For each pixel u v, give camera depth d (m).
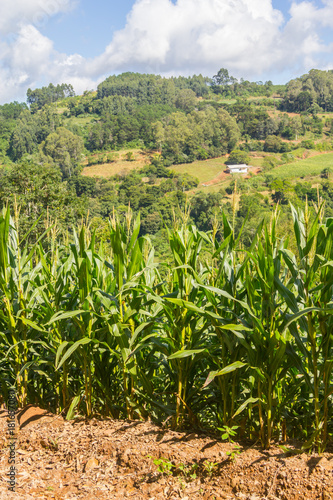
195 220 82.56
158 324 2.92
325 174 119.00
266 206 81.06
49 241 3.76
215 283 2.55
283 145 150.00
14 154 154.38
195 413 2.78
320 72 189.12
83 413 3.09
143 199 95.88
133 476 2.33
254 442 2.49
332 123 165.12
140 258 2.70
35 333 3.17
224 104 195.38
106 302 2.72
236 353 2.49
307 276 2.23
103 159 145.75
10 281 3.05
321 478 2.02
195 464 2.30
